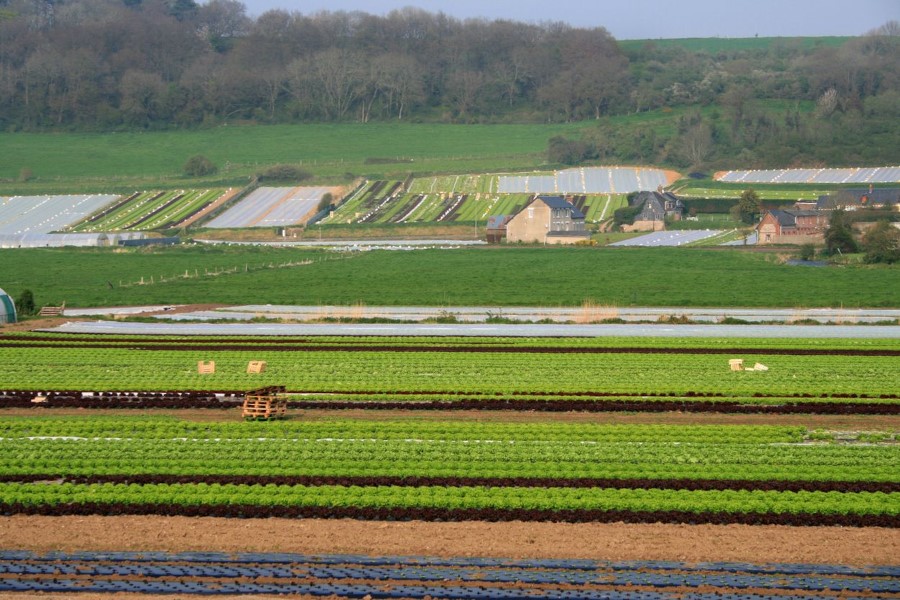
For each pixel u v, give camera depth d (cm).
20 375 12675
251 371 12862
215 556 6712
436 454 8881
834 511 7488
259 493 7806
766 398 11375
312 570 6512
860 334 16225
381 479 8194
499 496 7712
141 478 8244
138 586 6312
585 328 17075
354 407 11025
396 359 13812
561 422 10338
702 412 10906
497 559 6675
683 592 6262
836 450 9069
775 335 16075
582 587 6312
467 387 11881
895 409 10881
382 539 6969
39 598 6172
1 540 6956
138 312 19500
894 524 7300
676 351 14412
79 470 8419
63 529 7144
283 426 9912
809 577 6462
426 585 6338
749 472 8419
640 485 8088
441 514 7406
